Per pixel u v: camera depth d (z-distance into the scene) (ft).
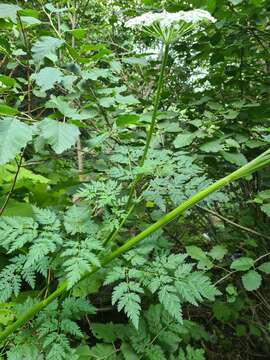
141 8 7.26
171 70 8.68
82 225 3.96
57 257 4.31
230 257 6.97
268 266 4.84
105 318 6.50
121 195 5.31
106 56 5.43
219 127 6.00
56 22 7.82
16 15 4.36
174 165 4.35
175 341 4.73
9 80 4.15
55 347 3.71
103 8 10.39
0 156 3.05
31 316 3.86
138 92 9.07
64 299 4.45
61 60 5.90
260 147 6.14
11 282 3.97
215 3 5.61
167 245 4.50
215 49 6.59
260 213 6.75
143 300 5.85
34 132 3.51
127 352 4.58
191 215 7.63
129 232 5.99
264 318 6.89
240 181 7.32
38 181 6.94
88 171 5.77
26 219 3.85
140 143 5.65
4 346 4.01
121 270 3.81
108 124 5.42
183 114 6.94
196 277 3.83
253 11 5.87
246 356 7.18
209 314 7.25
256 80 7.13
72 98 5.21
